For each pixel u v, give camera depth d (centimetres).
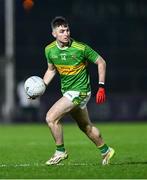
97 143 2705
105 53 10519
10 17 9219
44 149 3900
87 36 10456
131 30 10656
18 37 10106
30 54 10175
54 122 2625
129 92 10556
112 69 10506
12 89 9050
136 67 10631
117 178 2309
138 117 9062
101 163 2803
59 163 2738
